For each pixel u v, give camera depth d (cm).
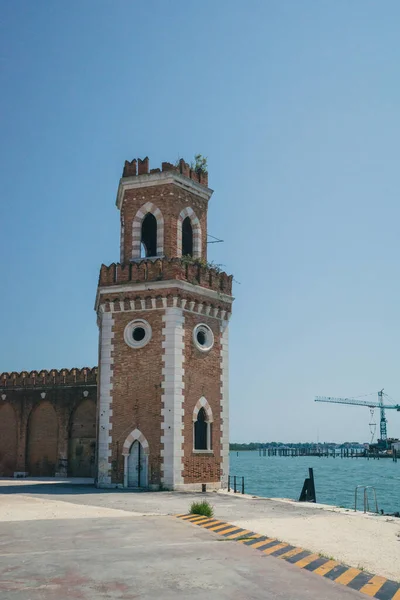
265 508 2875
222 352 4184
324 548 1897
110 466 3853
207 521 2377
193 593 1357
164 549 1803
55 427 5419
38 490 3725
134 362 3925
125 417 3875
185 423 3834
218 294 4184
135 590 1372
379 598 1368
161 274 3969
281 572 1566
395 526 2417
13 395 5506
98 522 2323
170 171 4216
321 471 15775
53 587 1385
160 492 3597
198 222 4375
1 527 2194
